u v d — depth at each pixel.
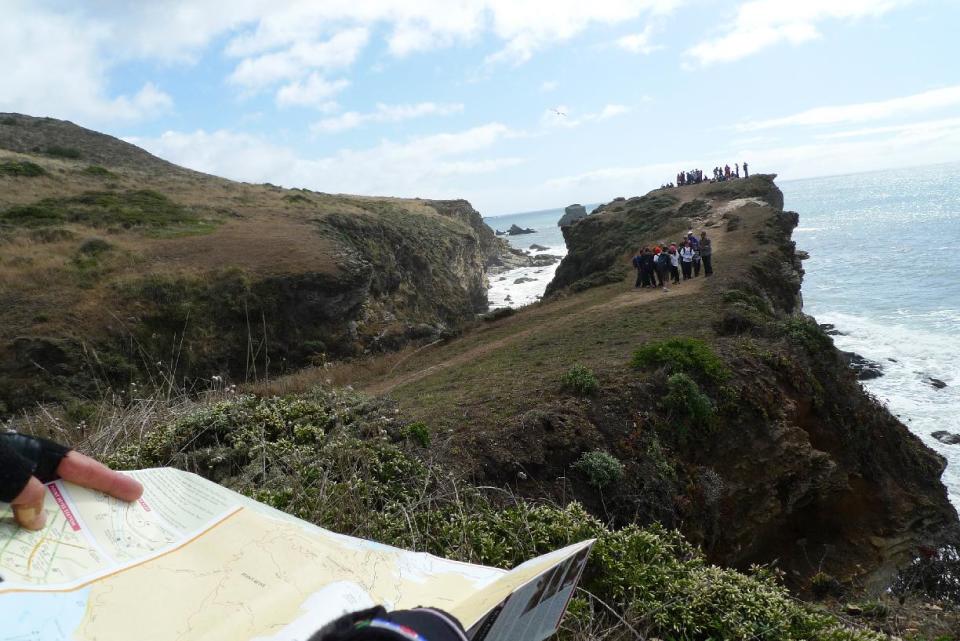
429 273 51.31
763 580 5.64
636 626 4.57
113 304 26.75
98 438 7.06
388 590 2.00
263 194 58.12
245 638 1.65
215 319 28.70
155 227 37.84
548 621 1.91
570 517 5.60
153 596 1.75
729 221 38.94
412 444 7.56
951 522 13.55
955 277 50.38
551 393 10.62
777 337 15.38
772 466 11.18
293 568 1.98
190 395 9.69
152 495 2.14
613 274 31.84
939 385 26.69
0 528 1.72
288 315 30.95
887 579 11.74
